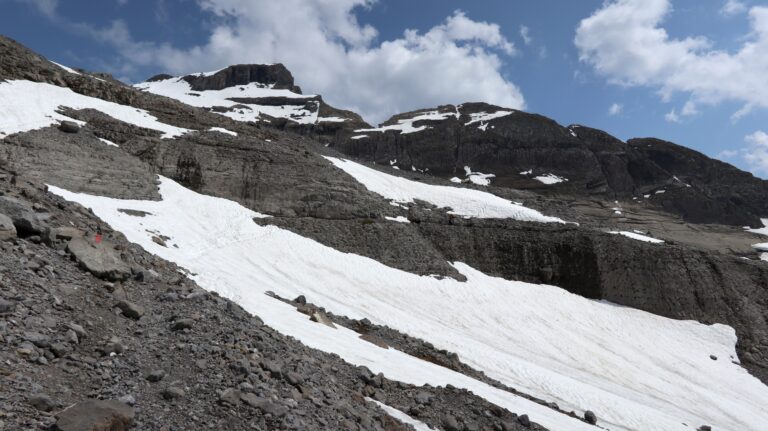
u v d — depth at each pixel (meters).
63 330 9.68
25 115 43.25
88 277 12.71
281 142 62.34
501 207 59.06
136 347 10.30
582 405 28.64
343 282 40.59
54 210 16.94
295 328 20.30
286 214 50.62
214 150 52.12
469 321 41.41
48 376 8.20
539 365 36.62
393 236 50.62
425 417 14.52
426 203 58.56
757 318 53.22
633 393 36.28
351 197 53.72
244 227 44.16
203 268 31.30
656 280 54.94
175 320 12.05
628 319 50.62
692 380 42.38
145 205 41.19
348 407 11.75
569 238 55.88
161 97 61.38
